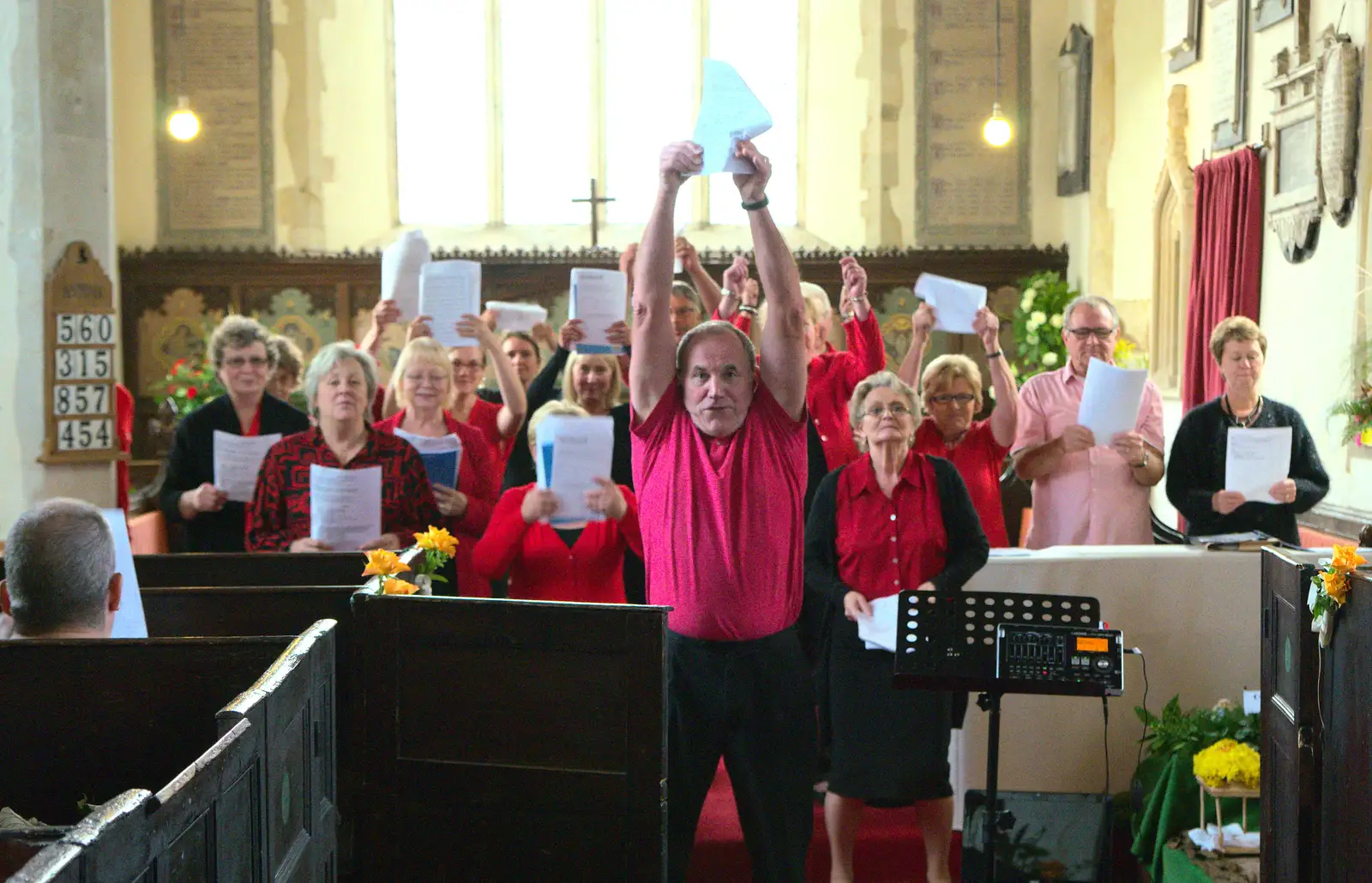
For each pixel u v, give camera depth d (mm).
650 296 3393
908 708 4105
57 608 2844
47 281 7090
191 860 1801
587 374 5234
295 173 12273
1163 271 10234
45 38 7012
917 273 12227
